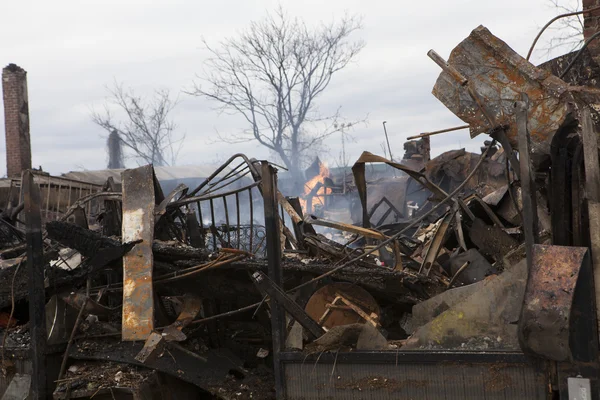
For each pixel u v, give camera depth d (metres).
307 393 4.48
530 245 3.89
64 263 5.93
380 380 4.28
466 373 4.07
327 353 4.39
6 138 32.16
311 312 4.98
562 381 3.76
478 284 4.62
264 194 4.64
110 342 5.28
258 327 5.75
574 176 4.38
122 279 5.81
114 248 5.25
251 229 6.31
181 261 5.32
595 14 6.99
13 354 5.31
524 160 3.93
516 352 3.95
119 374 4.96
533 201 3.90
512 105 4.72
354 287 5.09
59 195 11.56
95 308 5.48
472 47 4.90
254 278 4.63
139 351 5.04
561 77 5.78
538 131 4.62
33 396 5.09
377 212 17.91
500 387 3.98
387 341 4.51
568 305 3.60
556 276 3.72
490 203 7.27
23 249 7.01
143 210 5.44
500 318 4.11
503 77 4.79
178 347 5.02
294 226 6.36
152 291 5.09
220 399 5.22
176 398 5.14
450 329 4.22
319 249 5.58
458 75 4.86
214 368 5.22
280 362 4.54
